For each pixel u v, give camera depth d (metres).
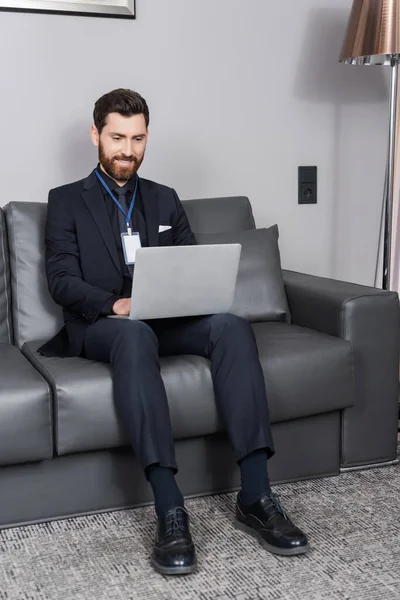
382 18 2.57
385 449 2.31
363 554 1.76
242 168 2.98
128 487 1.98
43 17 2.61
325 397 2.13
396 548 1.79
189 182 2.91
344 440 2.24
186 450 2.04
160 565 1.66
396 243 3.08
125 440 1.89
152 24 2.76
